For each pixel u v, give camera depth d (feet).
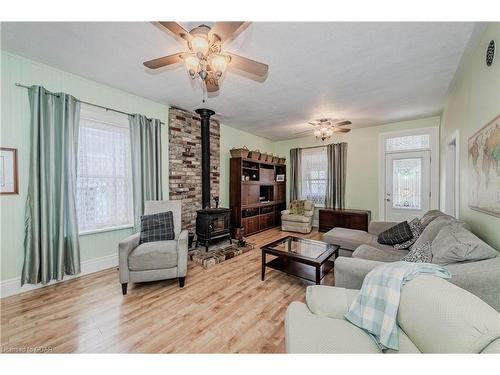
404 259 5.86
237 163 15.51
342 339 3.46
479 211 5.90
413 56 7.02
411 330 2.98
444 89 9.46
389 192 15.42
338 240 9.99
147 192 10.79
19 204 7.39
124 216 10.28
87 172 9.04
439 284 2.99
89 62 7.61
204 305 6.70
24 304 6.65
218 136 14.99
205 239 11.78
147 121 10.82
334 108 12.02
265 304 6.79
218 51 5.60
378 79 8.61
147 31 5.94
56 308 6.47
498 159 4.64
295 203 18.34
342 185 17.20
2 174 7.05
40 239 7.60
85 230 8.99
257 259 10.82
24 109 7.44
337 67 7.71
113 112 9.71
